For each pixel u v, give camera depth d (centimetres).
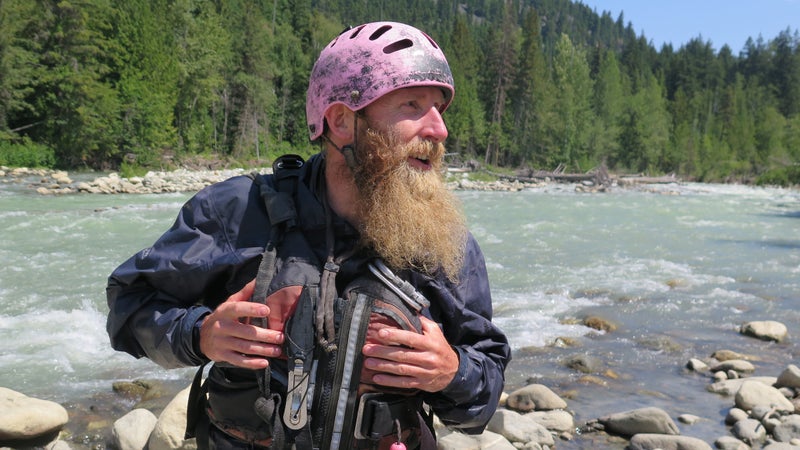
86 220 1433
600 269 1070
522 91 7150
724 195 3519
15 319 671
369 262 122
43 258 1008
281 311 117
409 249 121
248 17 5728
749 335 705
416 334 115
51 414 397
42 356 564
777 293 923
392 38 124
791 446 402
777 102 12231
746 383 494
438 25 15600
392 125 122
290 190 130
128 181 2488
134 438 381
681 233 1630
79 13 3619
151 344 128
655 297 869
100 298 767
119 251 1084
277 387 118
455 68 6425
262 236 127
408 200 121
